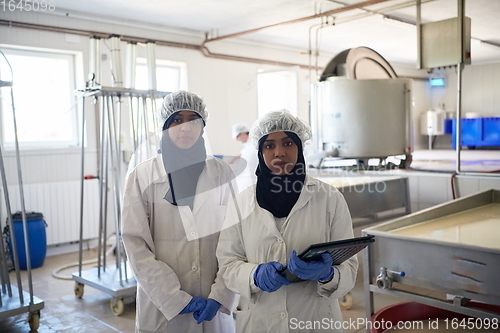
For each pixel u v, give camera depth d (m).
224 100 6.37
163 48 5.64
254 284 1.30
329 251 1.20
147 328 1.49
